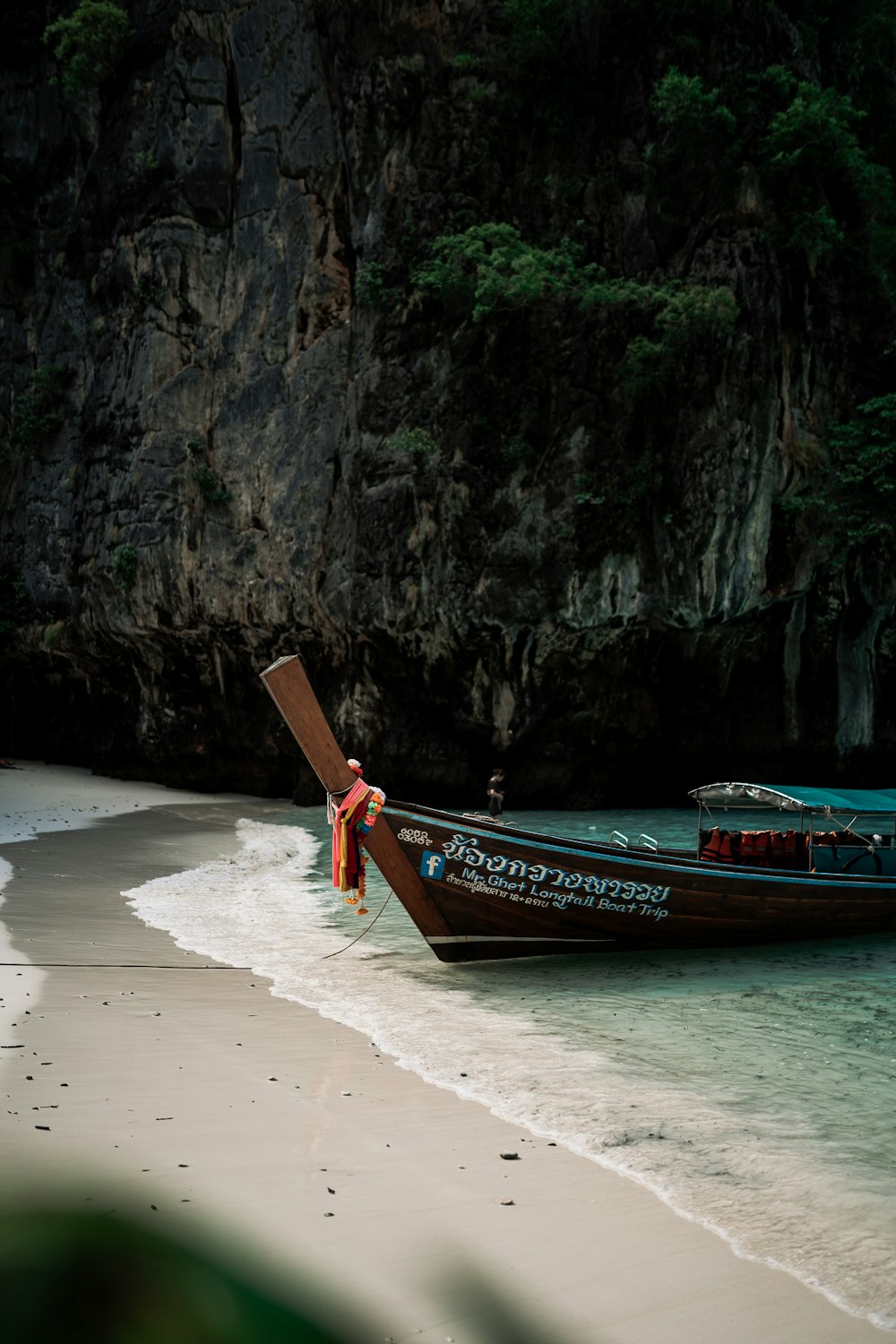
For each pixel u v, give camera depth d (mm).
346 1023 7688
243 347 31750
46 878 14188
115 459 33344
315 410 30219
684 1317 3670
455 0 28109
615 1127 5590
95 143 35719
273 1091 5938
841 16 29562
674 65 26125
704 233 26984
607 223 28156
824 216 26234
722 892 10922
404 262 28391
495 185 28406
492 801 25719
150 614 32500
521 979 9625
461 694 28750
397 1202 4465
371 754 29609
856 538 27500
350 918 12477
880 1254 4215
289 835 21859
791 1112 5984
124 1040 6840
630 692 29281
